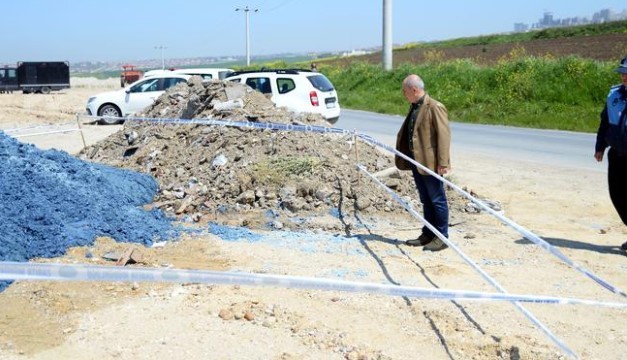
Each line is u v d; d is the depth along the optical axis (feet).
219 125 29.27
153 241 20.06
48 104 100.32
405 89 19.89
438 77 86.74
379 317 14.79
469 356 13.17
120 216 21.16
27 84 147.54
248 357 12.75
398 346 13.46
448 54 138.10
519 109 67.77
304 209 23.76
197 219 22.93
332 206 24.06
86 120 64.13
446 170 19.52
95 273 8.56
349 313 14.96
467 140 50.16
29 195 19.66
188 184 25.84
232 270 17.61
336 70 120.47
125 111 63.21
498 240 21.66
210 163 27.07
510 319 14.92
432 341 13.74
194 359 12.59
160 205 24.07
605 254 20.39
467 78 82.99
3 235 17.08
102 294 15.39
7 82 147.84
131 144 33.45
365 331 14.07
